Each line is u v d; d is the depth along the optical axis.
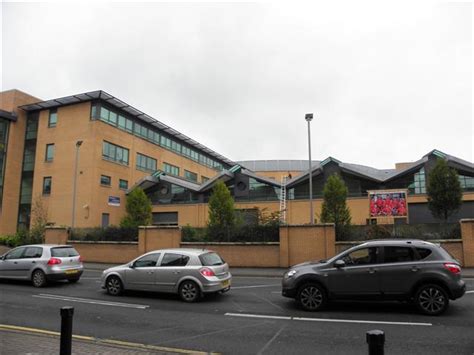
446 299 8.63
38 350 6.06
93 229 25.27
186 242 22.14
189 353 6.19
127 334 7.41
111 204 37.12
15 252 14.63
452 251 18.42
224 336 7.23
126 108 40.03
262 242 20.92
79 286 13.99
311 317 8.71
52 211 36.66
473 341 6.72
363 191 35.62
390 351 6.21
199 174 56.94
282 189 37.28
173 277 11.00
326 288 9.33
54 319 8.63
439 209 27.38
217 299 11.15
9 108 39.84
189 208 39.00
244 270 19.55
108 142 38.03
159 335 7.32
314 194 36.66
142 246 22.98
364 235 20.22
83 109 37.31
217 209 28.05
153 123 45.03
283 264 20.27
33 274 13.91
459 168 33.03
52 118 39.12
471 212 32.03
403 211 26.61
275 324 8.12
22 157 40.03
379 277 9.03
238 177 39.00
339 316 8.75
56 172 37.44
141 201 34.12
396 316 8.66
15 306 10.20
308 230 20.23
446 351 6.20
